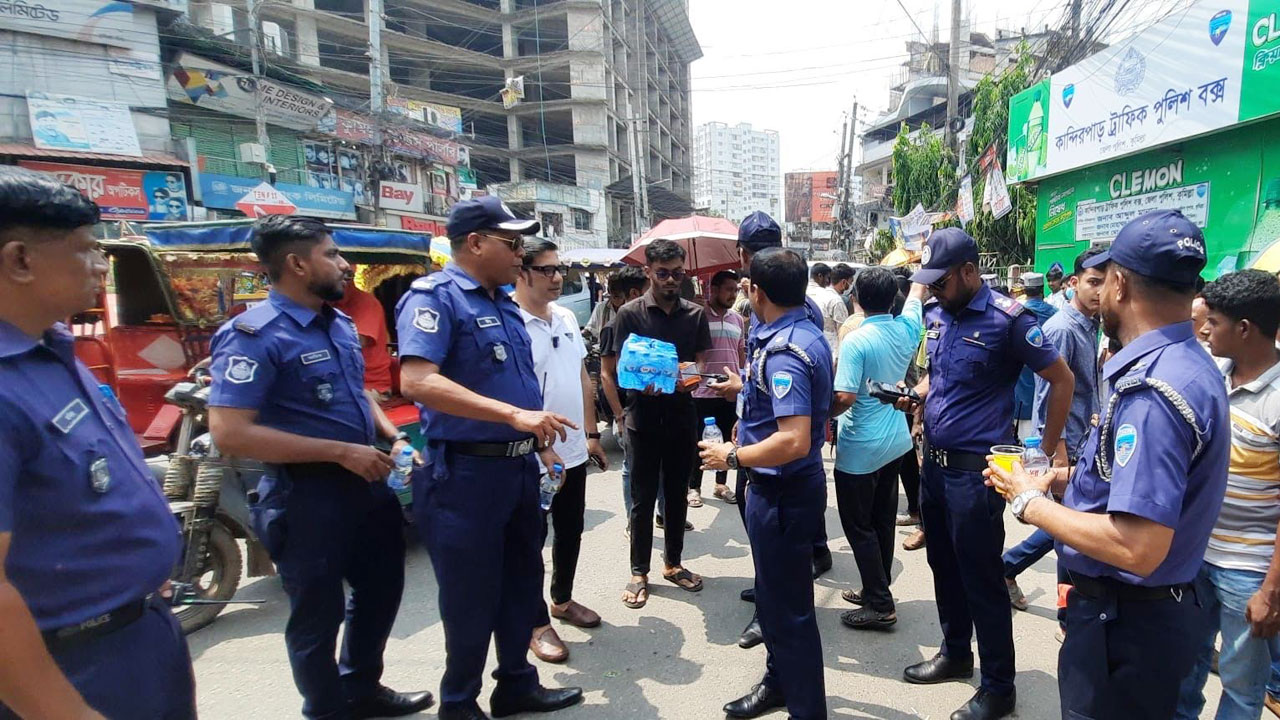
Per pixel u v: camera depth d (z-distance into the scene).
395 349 5.23
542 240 3.04
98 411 1.33
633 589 3.45
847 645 3.03
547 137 44.66
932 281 2.39
